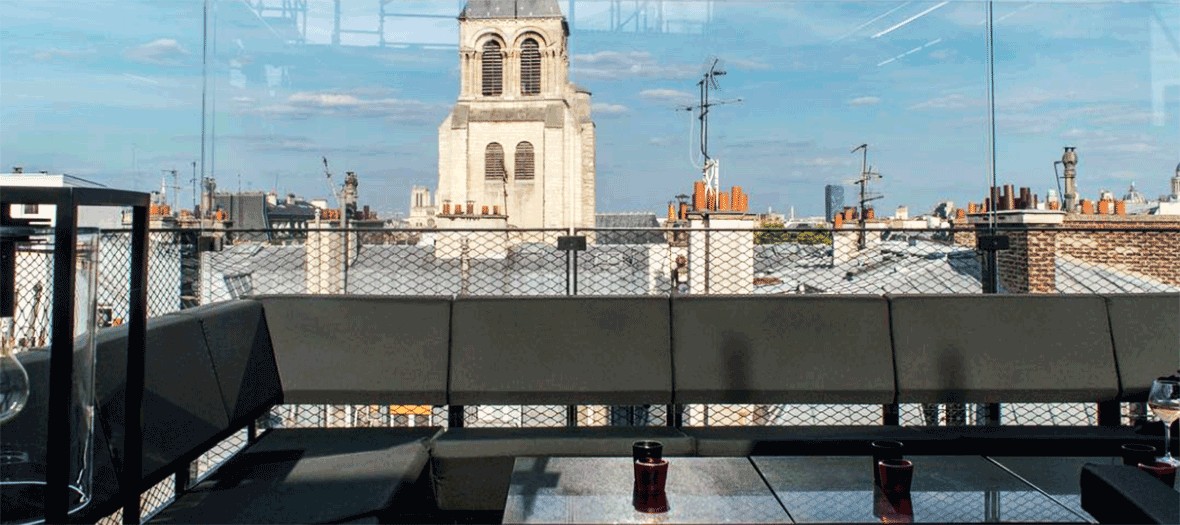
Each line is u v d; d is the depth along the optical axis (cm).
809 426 287
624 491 192
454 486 264
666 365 303
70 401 145
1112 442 268
